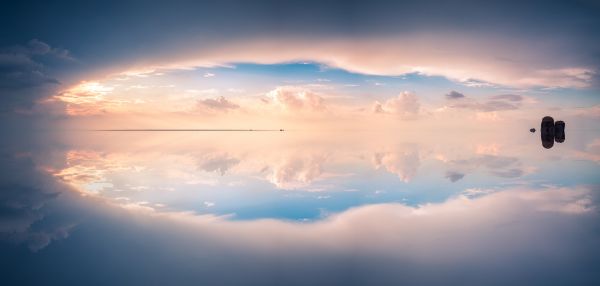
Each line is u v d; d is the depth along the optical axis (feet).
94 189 42.57
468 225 27.55
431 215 30.73
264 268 19.80
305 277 18.49
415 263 20.38
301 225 28.45
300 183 46.19
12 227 27.32
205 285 17.69
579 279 18.07
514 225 27.32
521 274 18.80
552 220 28.40
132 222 29.01
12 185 44.83
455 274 18.88
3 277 18.49
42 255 21.81
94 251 22.54
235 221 29.55
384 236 25.35
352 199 37.27
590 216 29.35
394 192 40.27
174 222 29.22
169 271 19.51
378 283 17.70
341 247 23.13
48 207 33.76
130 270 19.58
